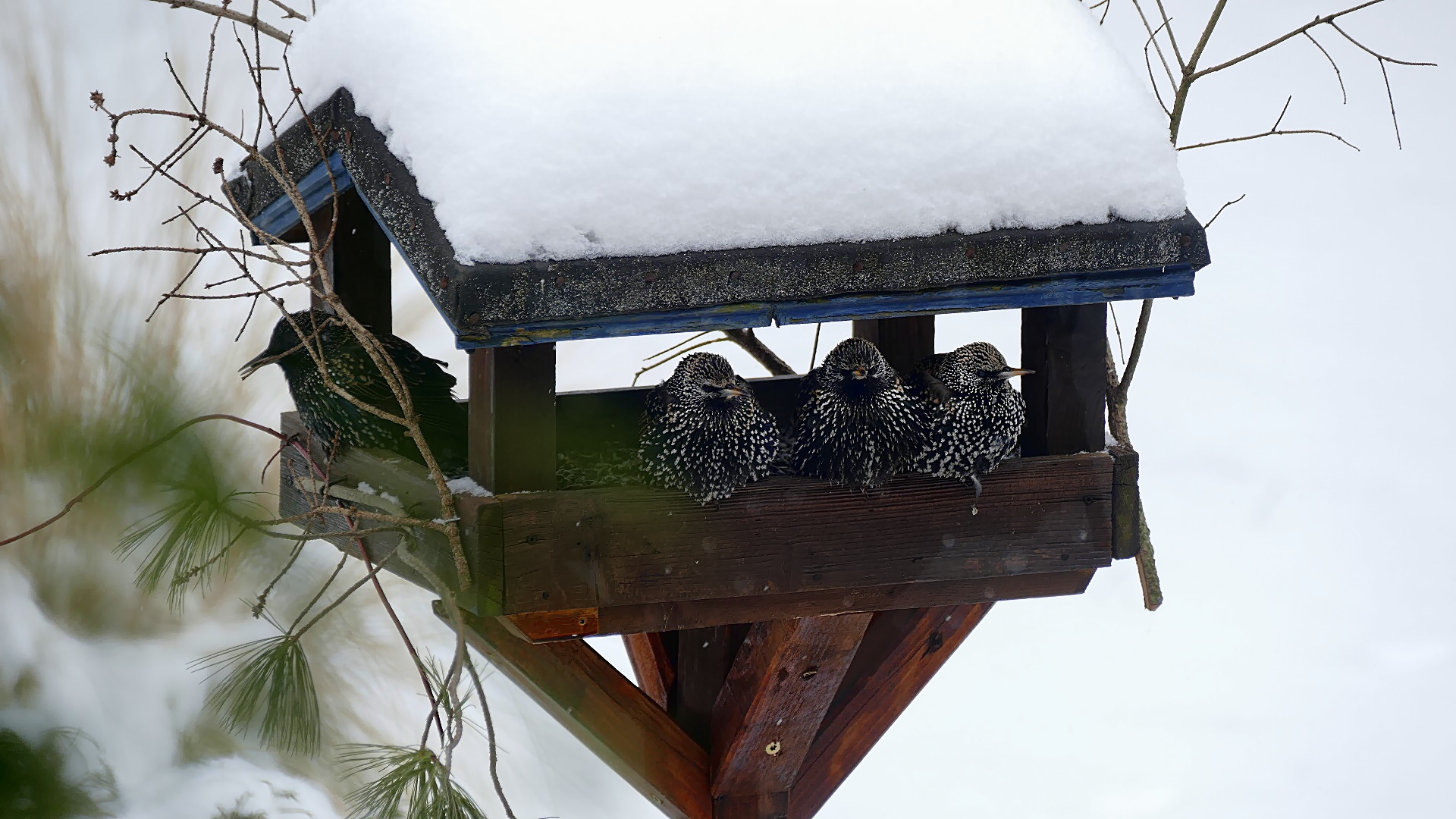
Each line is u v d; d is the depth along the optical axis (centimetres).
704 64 407
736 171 404
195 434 438
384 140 411
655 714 441
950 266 406
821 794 448
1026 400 425
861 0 414
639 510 410
